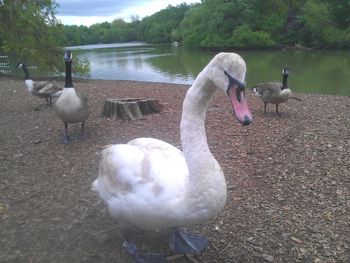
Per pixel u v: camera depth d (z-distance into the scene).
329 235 1.20
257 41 15.36
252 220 1.29
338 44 14.60
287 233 1.21
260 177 1.64
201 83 0.91
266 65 9.58
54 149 2.03
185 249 1.11
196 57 12.70
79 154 1.94
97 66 10.09
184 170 0.98
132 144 1.13
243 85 0.85
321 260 1.09
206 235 1.21
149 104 2.74
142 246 1.15
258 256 1.11
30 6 5.80
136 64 10.51
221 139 2.19
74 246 1.15
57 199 1.44
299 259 1.09
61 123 2.58
